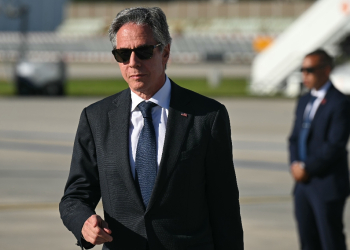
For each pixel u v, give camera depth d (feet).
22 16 287.28
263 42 261.44
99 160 13.70
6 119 87.51
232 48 268.41
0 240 29.55
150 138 13.42
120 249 13.35
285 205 37.68
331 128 22.58
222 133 13.53
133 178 13.29
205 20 321.93
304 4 313.73
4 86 175.42
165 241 13.09
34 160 53.21
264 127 81.97
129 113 13.73
